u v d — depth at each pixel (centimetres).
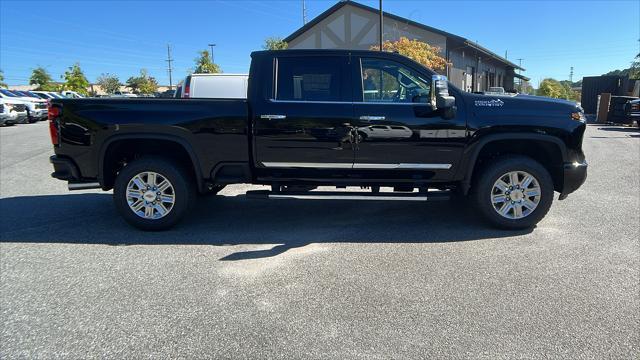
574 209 625
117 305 355
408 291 376
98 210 634
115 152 540
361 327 322
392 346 299
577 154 517
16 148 1300
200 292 377
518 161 512
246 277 406
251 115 511
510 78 4628
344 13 2742
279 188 543
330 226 557
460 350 295
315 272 416
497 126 504
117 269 424
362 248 478
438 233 526
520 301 358
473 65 3216
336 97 516
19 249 477
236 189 768
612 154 1135
